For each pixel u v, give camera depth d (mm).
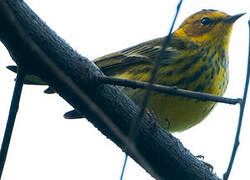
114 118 8820
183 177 9711
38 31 7762
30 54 7520
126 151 5922
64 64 8133
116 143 9172
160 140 9375
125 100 8852
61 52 8070
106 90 8586
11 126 7371
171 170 9633
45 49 7910
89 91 8406
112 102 8695
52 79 8008
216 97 7383
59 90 8281
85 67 8289
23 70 7652
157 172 9672
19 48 7430
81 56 8336
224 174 6746
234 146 6719
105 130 8953
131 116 8875
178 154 9539
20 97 7547
